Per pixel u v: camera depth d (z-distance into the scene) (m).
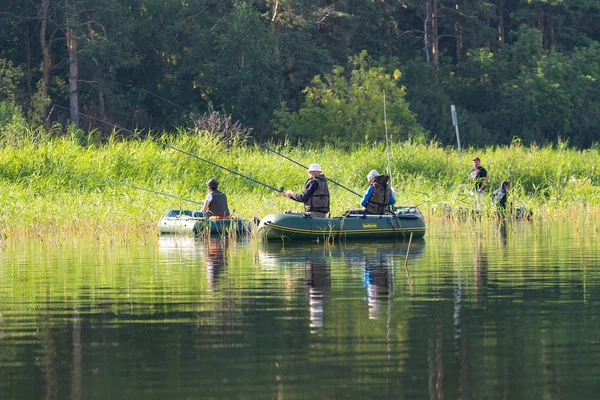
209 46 142.12
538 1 173.12
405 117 133.88
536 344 18.08
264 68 136.88
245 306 22.66
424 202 56.31
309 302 23.16
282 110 134.25
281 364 16.64
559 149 81.69
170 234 45.78
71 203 50.78
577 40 180.25
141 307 22.66
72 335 19.33
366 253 36.09
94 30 135.50
